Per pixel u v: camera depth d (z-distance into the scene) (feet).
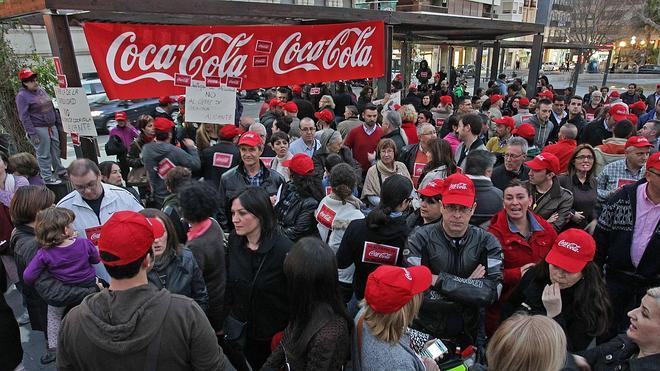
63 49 12.89
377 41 19.97
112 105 43.57
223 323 9.36
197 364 5.53
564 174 13.92
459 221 8.20
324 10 18.80
